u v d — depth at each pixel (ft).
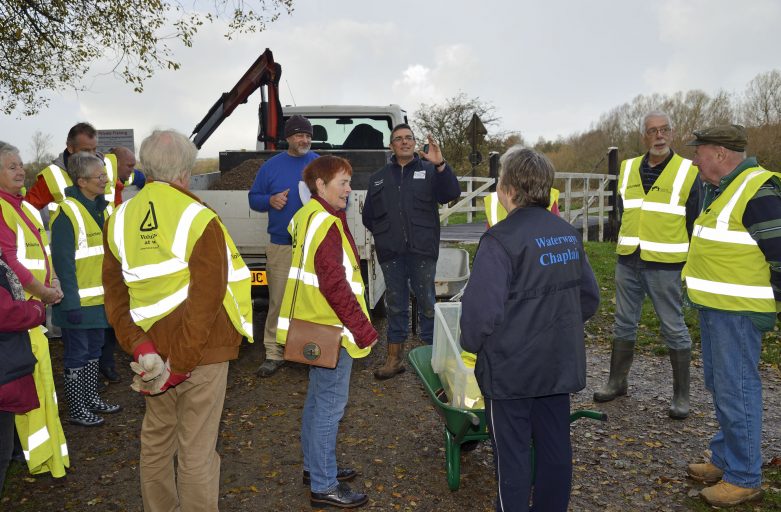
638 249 14.24
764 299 9.89
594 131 128.77
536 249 8.00
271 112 24.07
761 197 9.57
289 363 18.24
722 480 10.52
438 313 12.13
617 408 14.74
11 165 10.60
